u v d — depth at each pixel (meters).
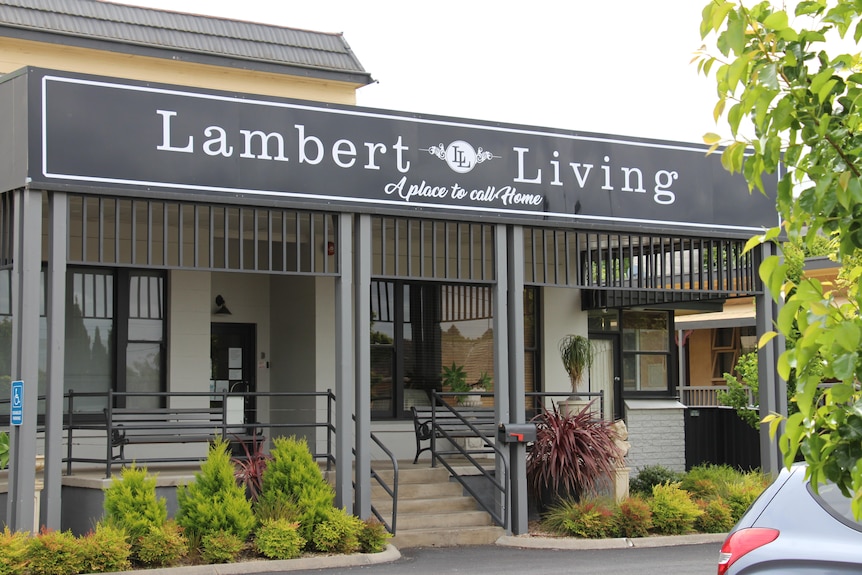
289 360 15.85
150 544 10.07
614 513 12.62
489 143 12.73
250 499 11.48
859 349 2.92
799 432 3.03
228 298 16.03
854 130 3.25
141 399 14.20
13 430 10.29
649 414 17.45
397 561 11.14
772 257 3.09
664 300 16.33
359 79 16.12
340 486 11.66
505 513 12.62
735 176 14.24
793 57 3.31
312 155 11.71
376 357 15.73
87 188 10.52
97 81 10.66
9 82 10.62
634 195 13.59
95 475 12.00
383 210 12.03
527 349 16.98
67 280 13.88
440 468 13.91
